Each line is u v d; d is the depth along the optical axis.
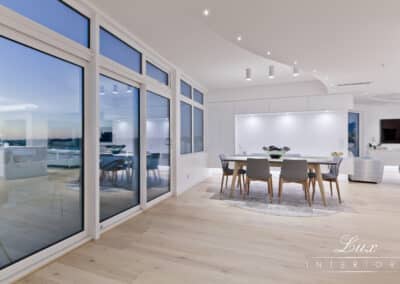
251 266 2.25
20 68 2.12
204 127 7.34
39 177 2.32
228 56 4.36
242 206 4.19
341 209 3.98
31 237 2.25
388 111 8.88
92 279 2.04
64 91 2.56
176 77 4.92
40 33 2.19
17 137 2.11
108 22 3.02
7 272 1.99
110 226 3.18
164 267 2.24
